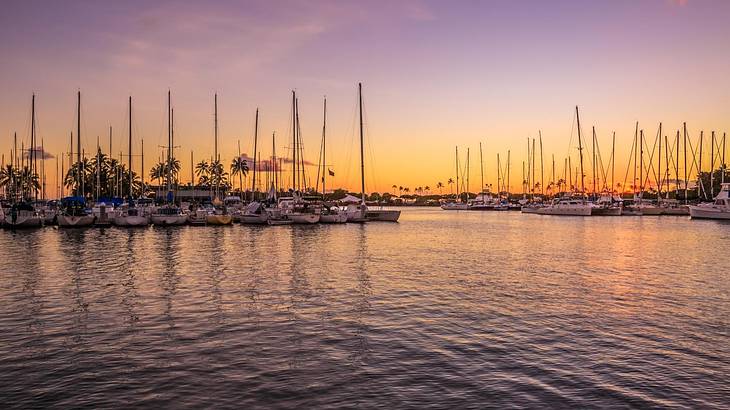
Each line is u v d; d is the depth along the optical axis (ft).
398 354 48.52
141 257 121.70
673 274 97.91
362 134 261.65
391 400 38.37
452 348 50.37
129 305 68.49
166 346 50.70
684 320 61.46
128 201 256.52
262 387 40.65
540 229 245.45
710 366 45.57
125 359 46.91
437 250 143.13
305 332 55.72
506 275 95.96
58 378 42.42
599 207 373.81
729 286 84.53
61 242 159.94
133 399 38.42
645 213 374.02
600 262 116.57
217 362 46.14
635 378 42.75
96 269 101.24
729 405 37.76
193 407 37.09
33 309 66.13
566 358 47.55
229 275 94.32
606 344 51.80
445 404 37.73
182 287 81.71
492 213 520.42
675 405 37.73
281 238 179.73
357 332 55.88
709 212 306.96
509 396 39.14
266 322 59.82
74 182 351.46
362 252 136.05
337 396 39.04
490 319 61.52
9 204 252.21
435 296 75.15
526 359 47.21
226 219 240.94
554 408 37.09
